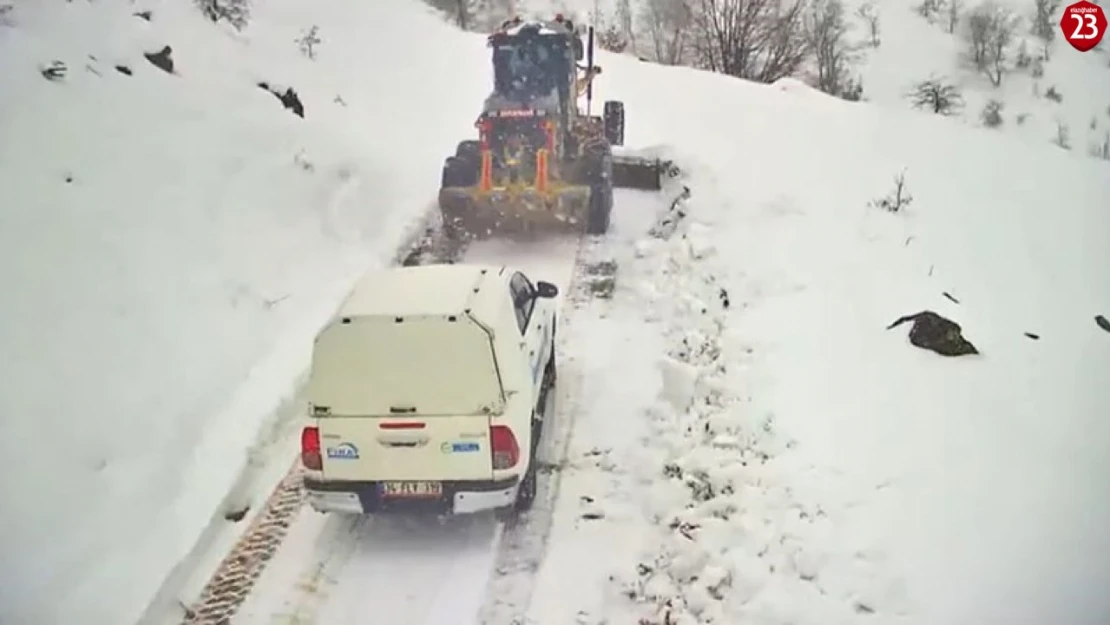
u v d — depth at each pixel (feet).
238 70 55.93
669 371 32.40
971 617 20.15
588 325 37.11
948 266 39.88
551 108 43.75
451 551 25.11
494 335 23.84
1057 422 27.40
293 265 40.45
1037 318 35.24
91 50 46.73
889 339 32.86
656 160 53.26
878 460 25.89
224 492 27.58
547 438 29.78
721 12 102.83
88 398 29.60
